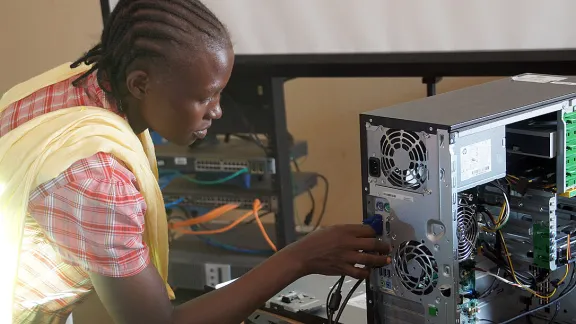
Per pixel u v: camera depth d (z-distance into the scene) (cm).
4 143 100
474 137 105
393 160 109
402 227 111
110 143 98
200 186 232
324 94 283
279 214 226
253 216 254
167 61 96
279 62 223
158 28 96
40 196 97
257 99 224
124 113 108
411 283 112
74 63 108
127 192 97
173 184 235
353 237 112
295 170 285
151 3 97
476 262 125
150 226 108
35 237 102
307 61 222
